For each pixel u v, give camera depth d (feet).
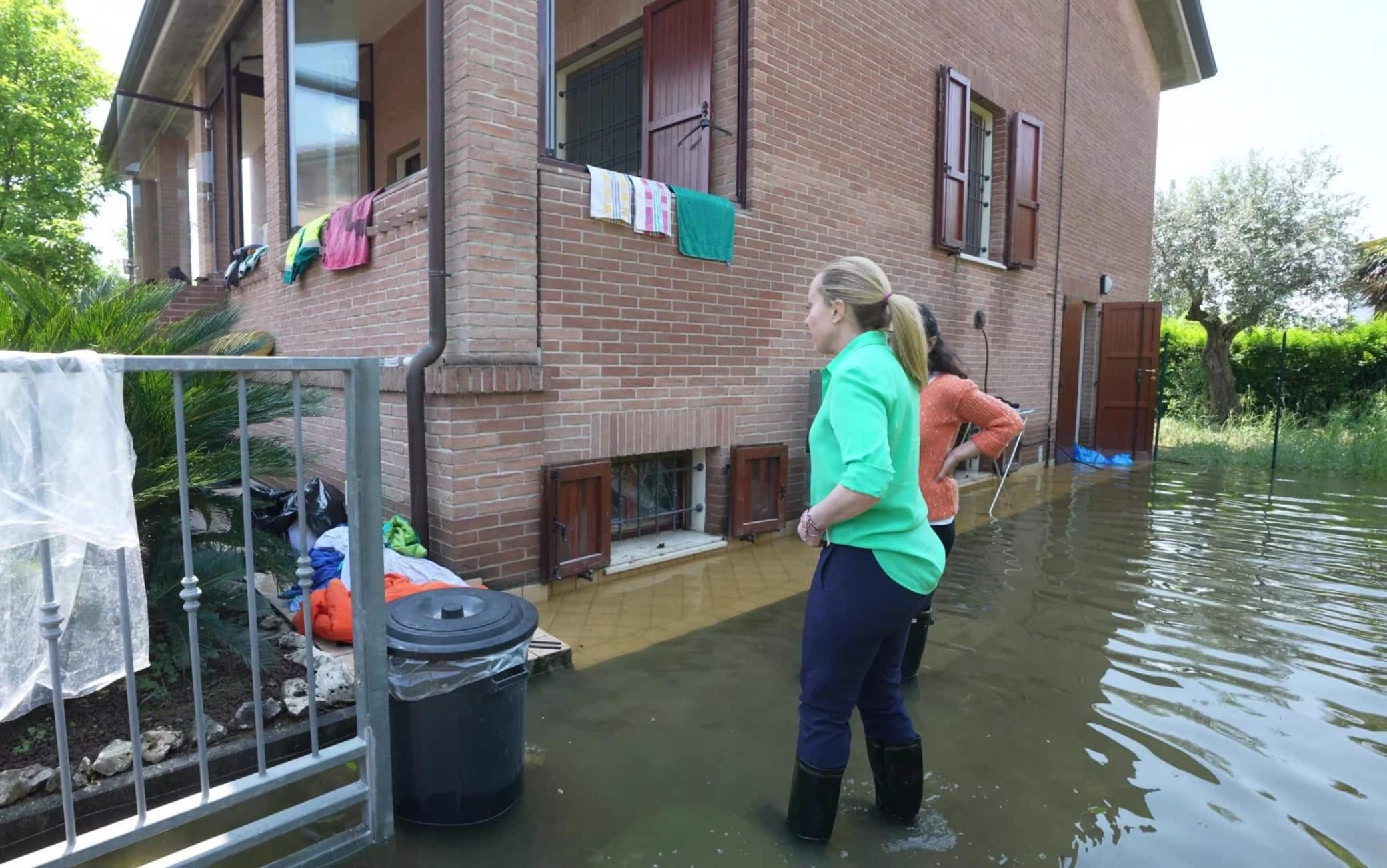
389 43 29.35
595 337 15.01
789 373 19.31
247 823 7.59
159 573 9.22
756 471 18.45
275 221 20.81
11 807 6.84
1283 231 46.34
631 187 15.11
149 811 6.02
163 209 34.60
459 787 7.48
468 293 12.94
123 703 8.54
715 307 17.28
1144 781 8.66
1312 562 17.95
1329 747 9.46
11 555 6.32
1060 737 9.66
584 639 12.58
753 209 17.87
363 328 16.15
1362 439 35.73
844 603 6.86
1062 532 20.81
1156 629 13.47
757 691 10.78
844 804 8.20
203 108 30.22
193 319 10.91
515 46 13.25
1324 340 45.14
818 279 7.26
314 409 10.75
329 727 8.61
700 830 7.61
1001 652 12.39
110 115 33.09
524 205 13.61
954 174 24.49
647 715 10.03
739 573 16.37
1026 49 28.68
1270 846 7.49
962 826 7.78
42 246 41.27
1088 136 34.14
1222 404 47.09
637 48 22.34
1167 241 49.24
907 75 22.43
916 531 6.95
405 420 14.07
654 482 18.08
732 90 18.07
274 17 19.98
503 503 13.79
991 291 27.73
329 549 12.17
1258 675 11.59
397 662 7.36
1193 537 20.33
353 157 21.84
